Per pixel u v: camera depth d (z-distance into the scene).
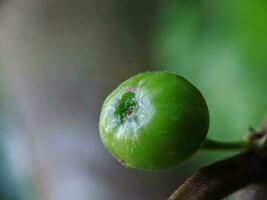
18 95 0.40
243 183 0.17
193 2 0.32
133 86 0.17
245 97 0.30
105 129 0.17
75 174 0.36
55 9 0.40
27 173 0.39
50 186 0.37
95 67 0.38
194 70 0.31
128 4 0.39
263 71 0.30
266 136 0.18
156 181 0.36
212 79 0.30
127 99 0.17
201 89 0.31
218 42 0.31
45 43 0.40
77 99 0.38
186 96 0.17
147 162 0.17
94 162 0.36
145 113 0.17
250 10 0.30
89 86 0.38
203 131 0.17
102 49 0.39
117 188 0.36
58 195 0.37
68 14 0.40
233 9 0.31
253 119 0.30
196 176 0.17
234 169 0.17
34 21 0.40
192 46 0.31
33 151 0.38
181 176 0.37
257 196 0.18
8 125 0.39
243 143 0.19
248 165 0.17
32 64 0.39
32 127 0.39
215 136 0.30
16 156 0.39
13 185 0.39
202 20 0.31
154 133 0.17
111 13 0.40
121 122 0.17
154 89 0.17
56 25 0.40
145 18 0.39
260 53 0.30
